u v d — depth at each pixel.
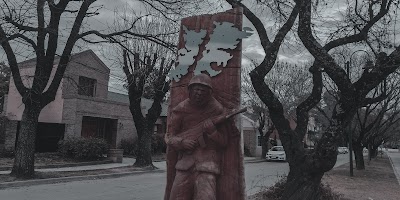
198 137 4.16
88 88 26.81
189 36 4.75
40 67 13.90
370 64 10.56
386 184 15.65
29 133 13.87
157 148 29.69
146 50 19.17
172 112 4.39
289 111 30.31
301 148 8.75
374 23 9.72
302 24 8.41
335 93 19.05
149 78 20.12
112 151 22.58
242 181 4.22
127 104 28.39
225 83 4.48
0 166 16.44
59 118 24.30
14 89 26.55
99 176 16.31
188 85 4.22
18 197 10.74
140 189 13.05
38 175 14.21
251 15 9.58
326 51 8.60
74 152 21.05
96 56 27.22
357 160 24.06
